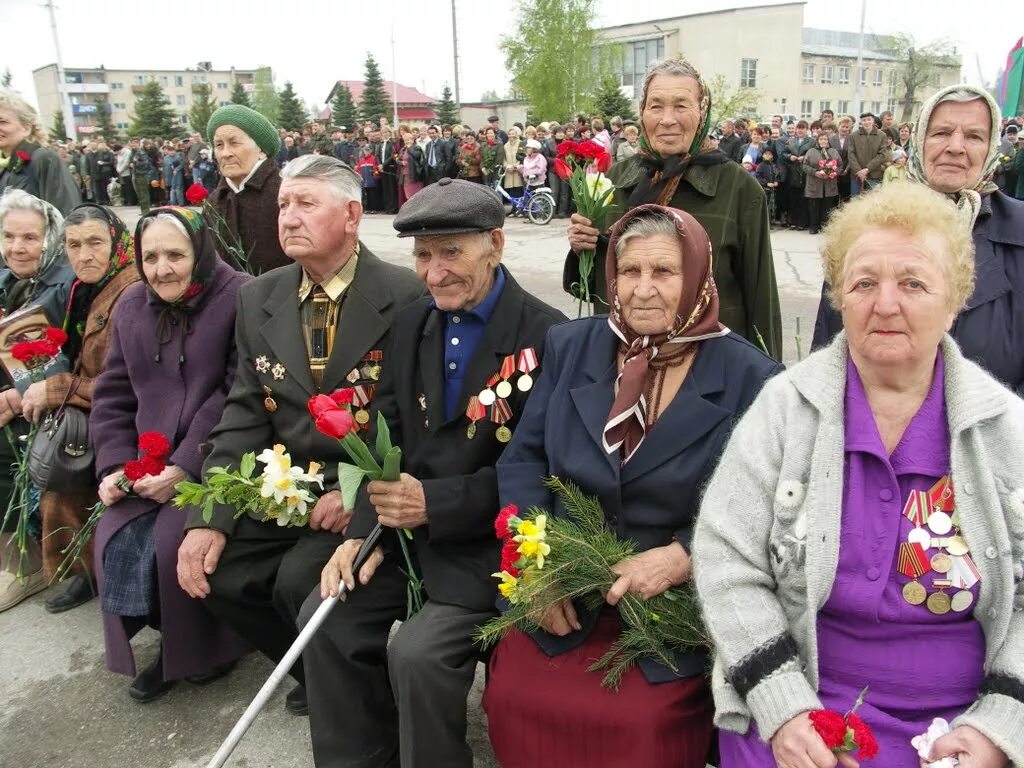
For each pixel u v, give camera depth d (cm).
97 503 323
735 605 167
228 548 258
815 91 5412
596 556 187
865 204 165
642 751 179
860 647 161
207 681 288
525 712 190
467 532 222
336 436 192
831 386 166
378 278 267
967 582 152
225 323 291
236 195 387
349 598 230
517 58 3662
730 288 299
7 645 314
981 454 151
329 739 225
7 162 488
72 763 249
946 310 156
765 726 156
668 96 288
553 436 208
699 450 196
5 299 374
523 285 862
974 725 146
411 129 1758
